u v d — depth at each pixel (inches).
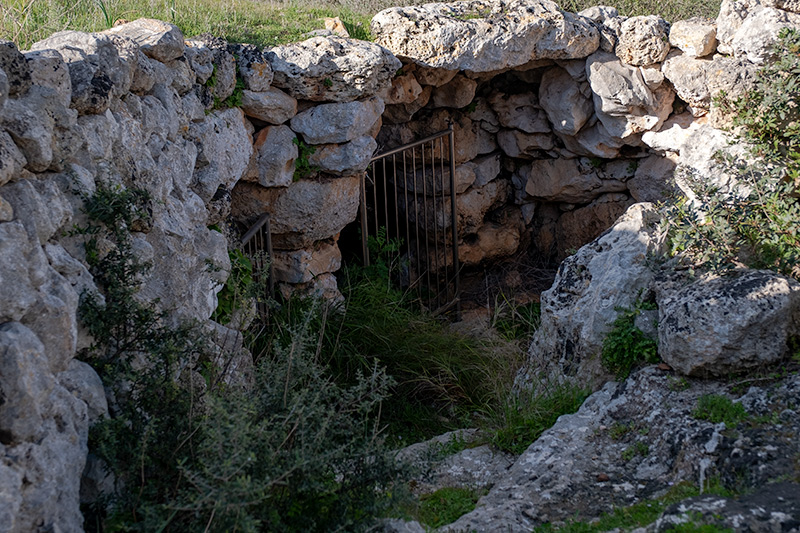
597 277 193.2
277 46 226.2
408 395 223.3
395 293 254.5
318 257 251.3
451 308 309.9
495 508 142.3
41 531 87.4
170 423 111.8
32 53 116.0
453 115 301.7
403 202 316.2
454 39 248.4
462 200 309.3
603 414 169.0
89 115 127.5
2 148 97.3
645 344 173.8
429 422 212.2
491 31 251.0
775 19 238.4
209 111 192.9
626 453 154.3
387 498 114.1
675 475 141.1
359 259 275.6
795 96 213.6
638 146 284.2
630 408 166.2
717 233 173.3
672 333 161.6
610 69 266.1
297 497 108.5
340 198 241.0
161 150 156.8
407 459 118.6
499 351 229.0
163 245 143.9
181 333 122.6
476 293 329.7
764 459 126.9
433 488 163.2
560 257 331.3
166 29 166.6
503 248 328.8
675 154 275.7
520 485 152.3
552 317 201.3
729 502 110.0
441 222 309.6
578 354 191.9
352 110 227.0
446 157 300.7
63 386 102.4
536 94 295.9
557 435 166.1
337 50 223.1
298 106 229.5
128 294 116.1
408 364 224.4
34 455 88.8
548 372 199.8
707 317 156.7
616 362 179.6
